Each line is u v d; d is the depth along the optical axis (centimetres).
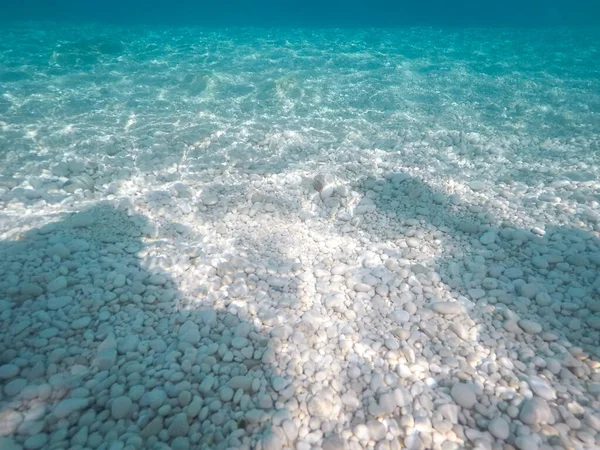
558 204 443
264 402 240
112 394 243
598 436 225
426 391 253
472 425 235
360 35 1513
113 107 712
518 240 383
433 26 1948
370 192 478
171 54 1093
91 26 1667
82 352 272
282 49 1194
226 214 438
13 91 752
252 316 306
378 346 284
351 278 346
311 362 270
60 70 900
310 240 404
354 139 622
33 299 311
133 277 339
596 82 877
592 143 602
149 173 511
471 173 526
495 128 664
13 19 1864
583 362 270
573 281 335
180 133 621
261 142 604
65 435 221
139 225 412
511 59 1095
